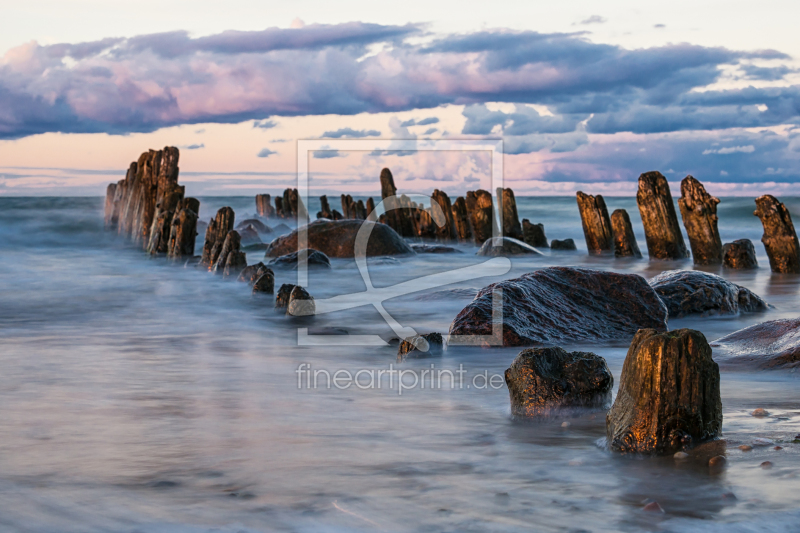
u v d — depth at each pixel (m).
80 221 31.05
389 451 3.94
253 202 61.47
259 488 3.36
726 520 2.91
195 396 5.33
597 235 21.23
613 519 2.95
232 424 4.52
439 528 2.88
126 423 4.55
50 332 8.78
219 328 9.05
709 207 17.36
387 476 3.52
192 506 3.13
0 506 3.15
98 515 3.04
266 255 18.33
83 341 8.09
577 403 4.61
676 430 3.77
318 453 3.91
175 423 4.55
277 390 5.52
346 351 7.31
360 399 5.20
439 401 5.13
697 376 3.81
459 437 4.21
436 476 3.52
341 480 3.46
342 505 3.13
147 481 3.46
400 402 5.11
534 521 2.94
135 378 6.02
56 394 5.41
